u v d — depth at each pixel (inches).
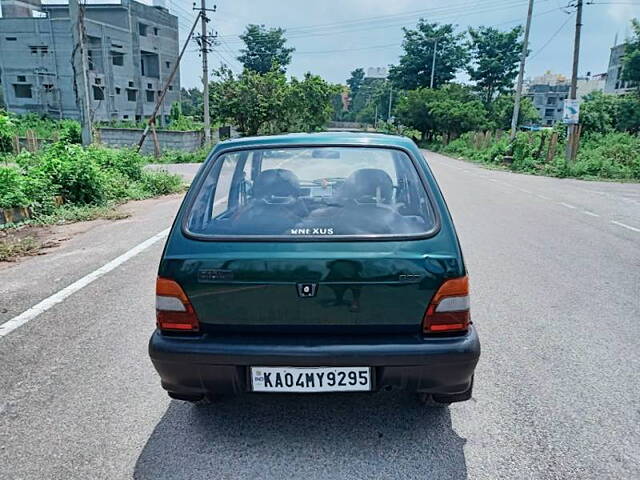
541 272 218.8
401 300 90.7
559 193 507.8
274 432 105.7
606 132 1071.0
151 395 120.9
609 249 261.7
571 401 116.6
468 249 259.1
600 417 110.1
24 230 308.5
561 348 144.6
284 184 111.7
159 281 94.3
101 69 1815.9
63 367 134.7
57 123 1466.5
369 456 97.5
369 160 111.7
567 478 91.0
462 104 1814.7
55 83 1753.2
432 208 99.1
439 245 93.4
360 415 111.7
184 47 1035.9
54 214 347.6
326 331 92.1
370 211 101.5
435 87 2384.4
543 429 105.7
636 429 105.6
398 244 92.9
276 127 1408.7
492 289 195.9
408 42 2400.3
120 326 161.5
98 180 404.8
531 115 2193.7
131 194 457.1
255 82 1337.4
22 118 1547.7
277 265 90.6
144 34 2050.9
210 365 90.7
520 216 360.8
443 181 625.9
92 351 144.0
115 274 215.9
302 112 1482.5
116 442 102.7
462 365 90.4
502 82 2197.3
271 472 93.2
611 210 395.9
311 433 105.2
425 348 89.2
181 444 101.9
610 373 130.0
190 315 93.2
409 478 91.3
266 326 92.4
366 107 3951.8
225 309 92.4
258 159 114.0
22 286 200.5
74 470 94.3
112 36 1843.0
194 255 93.4
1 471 94.0
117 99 1904.5
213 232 97.1
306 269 90.3
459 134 1807.3
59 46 1731.1
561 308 176.2
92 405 116.6
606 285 201.8
